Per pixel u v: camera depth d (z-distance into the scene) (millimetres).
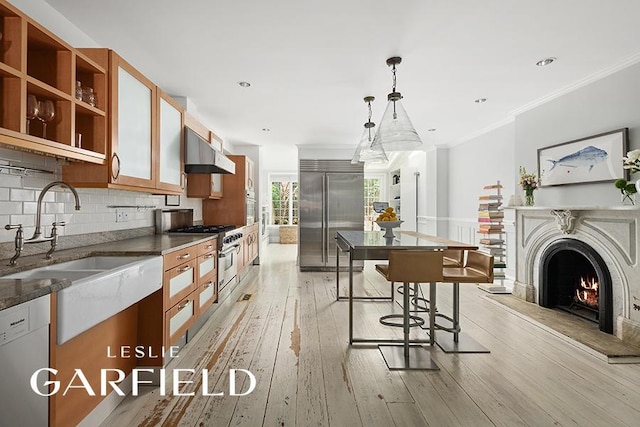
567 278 3670
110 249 2234
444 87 3539
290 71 3141
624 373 2334
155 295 2215
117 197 2838
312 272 5988
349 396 2039
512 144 4672
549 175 3781
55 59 1843
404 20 2318
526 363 2488
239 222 5469
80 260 2027
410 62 2959
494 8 2180
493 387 2146
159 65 3020
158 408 1912
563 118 3635
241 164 5496
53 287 1230
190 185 4422
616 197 3045
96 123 2133
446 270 2910
